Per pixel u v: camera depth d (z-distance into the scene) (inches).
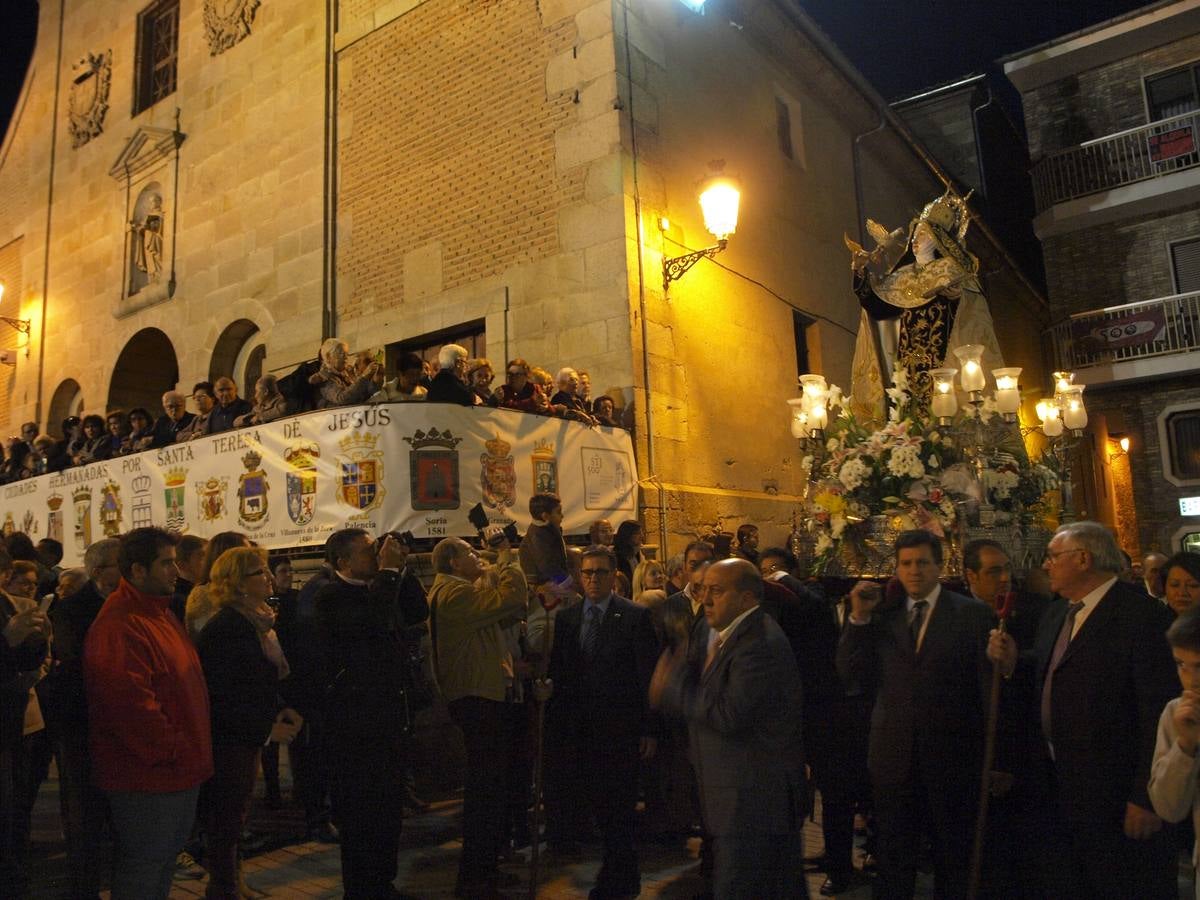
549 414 307.9
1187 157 621.9
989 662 140.2
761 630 131.9
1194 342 606.5
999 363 319.6
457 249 397.1
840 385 513.7
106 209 587.8
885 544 243.9
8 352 647.8
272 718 160.4
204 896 180.9
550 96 374.3
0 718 140.0
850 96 563.8
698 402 380.8
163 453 341.1
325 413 283.1
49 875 197.2
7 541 249.0
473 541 275.1
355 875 159.6
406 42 427.8
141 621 138.3
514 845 211.3
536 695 171.6
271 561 287.6
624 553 285.4
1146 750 116.6
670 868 193.3
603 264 351.9
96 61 616.1
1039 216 669.3
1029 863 138.9
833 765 179.5
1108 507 653.3
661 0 397.1
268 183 478.3
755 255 446.6
